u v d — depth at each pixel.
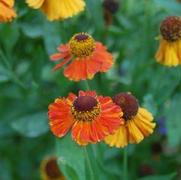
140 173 0.68
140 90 0.66
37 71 0.67
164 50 0.57
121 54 0.70
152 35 0.67
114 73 0.73
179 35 0.56
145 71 0.66
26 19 0.66
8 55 0.66
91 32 0.66
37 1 0.55
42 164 0.69
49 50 0.63
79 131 0.44
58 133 0.45
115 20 0.71
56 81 0.66
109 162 0.64
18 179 0.78
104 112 0.45
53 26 0.63
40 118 0.66
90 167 0.48
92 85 0.60
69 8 0.55
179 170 0.73
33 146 0.78
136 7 0.73
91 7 0.65
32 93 0.67
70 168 0.50
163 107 0.66
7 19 0.52
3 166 0.78
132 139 0.47
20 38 0.70
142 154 0.70
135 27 0.70
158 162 0.72
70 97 0.47
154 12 0.68
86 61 0.53
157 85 0.62
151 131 0.48
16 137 0.77
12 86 0.68
